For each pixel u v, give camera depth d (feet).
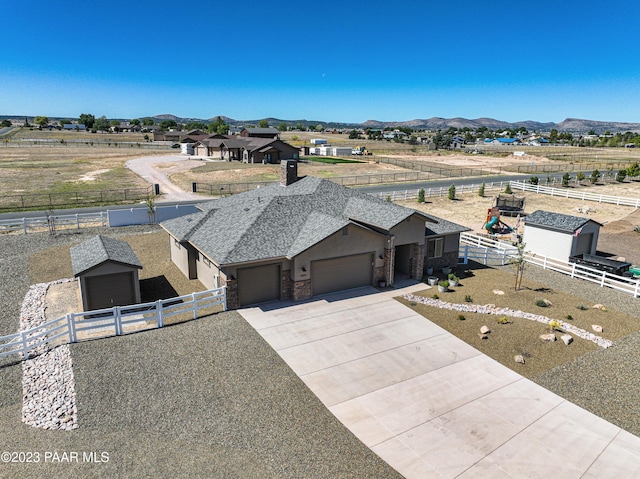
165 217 125.80
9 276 79.10
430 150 456.04
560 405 44.80
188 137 403.95
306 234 70.79
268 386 46.65
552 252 95.76
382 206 80.18
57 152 329.52
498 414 43.19
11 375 47.67
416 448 38.29
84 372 48.01
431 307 67.87
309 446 38.14
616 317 65.72
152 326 59.62
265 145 273.75
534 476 35.47
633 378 49.60
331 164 282.97
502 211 148.36
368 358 52.85
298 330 59.31
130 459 35.96
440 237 84.99
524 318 64.44
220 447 37.65
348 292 73.00
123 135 574.56
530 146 598.34
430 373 49.98
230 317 62.69
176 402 43.42
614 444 39.47
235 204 86.79
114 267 63.62
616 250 109.09
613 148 561.02
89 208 142.20
